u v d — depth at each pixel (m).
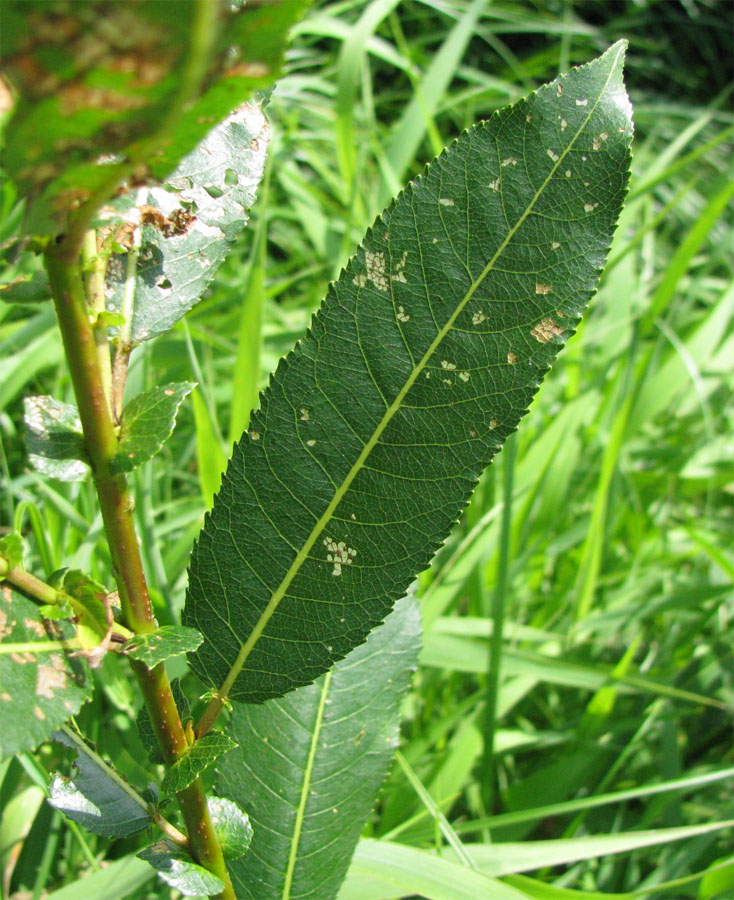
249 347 0.27
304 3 0.07
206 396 0.27
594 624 0.29
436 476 0.11
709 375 0.42
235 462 0.11
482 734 0.24
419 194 0.11
